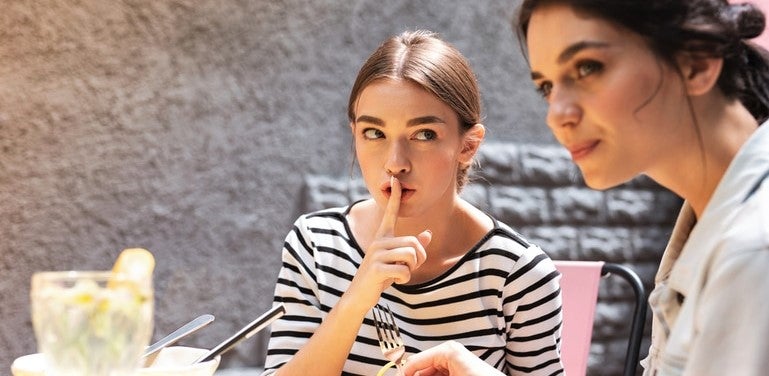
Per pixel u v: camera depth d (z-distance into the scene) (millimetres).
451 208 1862
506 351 1902
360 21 3812
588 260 4094
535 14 1076
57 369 1060
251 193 3652
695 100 1071
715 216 1041
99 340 1053
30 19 3324
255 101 3652
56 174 3383
